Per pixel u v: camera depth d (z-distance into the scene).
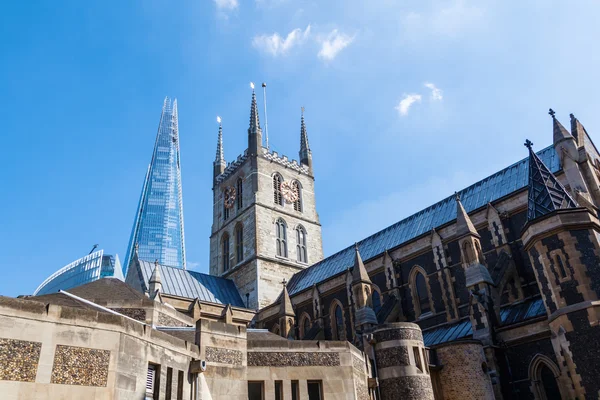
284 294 69.62
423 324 57.44
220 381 29.84
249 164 95.00
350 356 35.16
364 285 56.19
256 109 101.12
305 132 109.56
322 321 69.88
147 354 24.75
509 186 57.81
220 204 100.94
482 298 45.44
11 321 20.22
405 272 62.16
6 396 19.19
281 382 32.66
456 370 42.34
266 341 33.53
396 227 70.88
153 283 70.31
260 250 86.25
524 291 49.44
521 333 42.31
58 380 20.64
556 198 40.19
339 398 33.47
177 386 26.73
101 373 21.92
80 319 22.09
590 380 34.25
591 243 37.53
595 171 51.44
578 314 35.78
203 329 30.23
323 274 76.81
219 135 112.94
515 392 41.69
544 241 39.16
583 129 54.66
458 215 51.16
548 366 40.16
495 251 53.47
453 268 56.59
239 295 85.62
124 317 23.72
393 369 40.84
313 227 97.94
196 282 82.44
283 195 95.50
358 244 76.12
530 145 45.12
